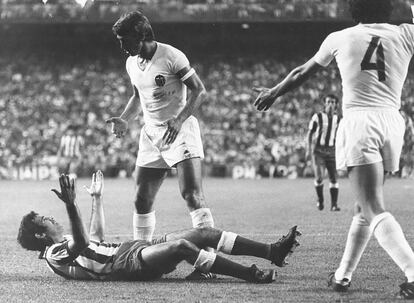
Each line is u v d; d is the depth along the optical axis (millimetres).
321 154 17031
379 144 6484
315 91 42094
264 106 6918
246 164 37500
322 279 7590
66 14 40156
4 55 46406
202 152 8172
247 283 7309
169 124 7824
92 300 6527
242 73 45625
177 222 14547
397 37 6676
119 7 39594
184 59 8070
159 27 45625
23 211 17500
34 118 41719
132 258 7273
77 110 42375
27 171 37906
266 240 11570
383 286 7109
